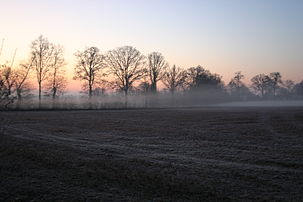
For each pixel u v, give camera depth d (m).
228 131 19.03
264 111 46.88
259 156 10.87
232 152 11.69
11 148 10.64
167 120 28.00
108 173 7.84
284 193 6.62
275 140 15.11
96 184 6.97
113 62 62.47
